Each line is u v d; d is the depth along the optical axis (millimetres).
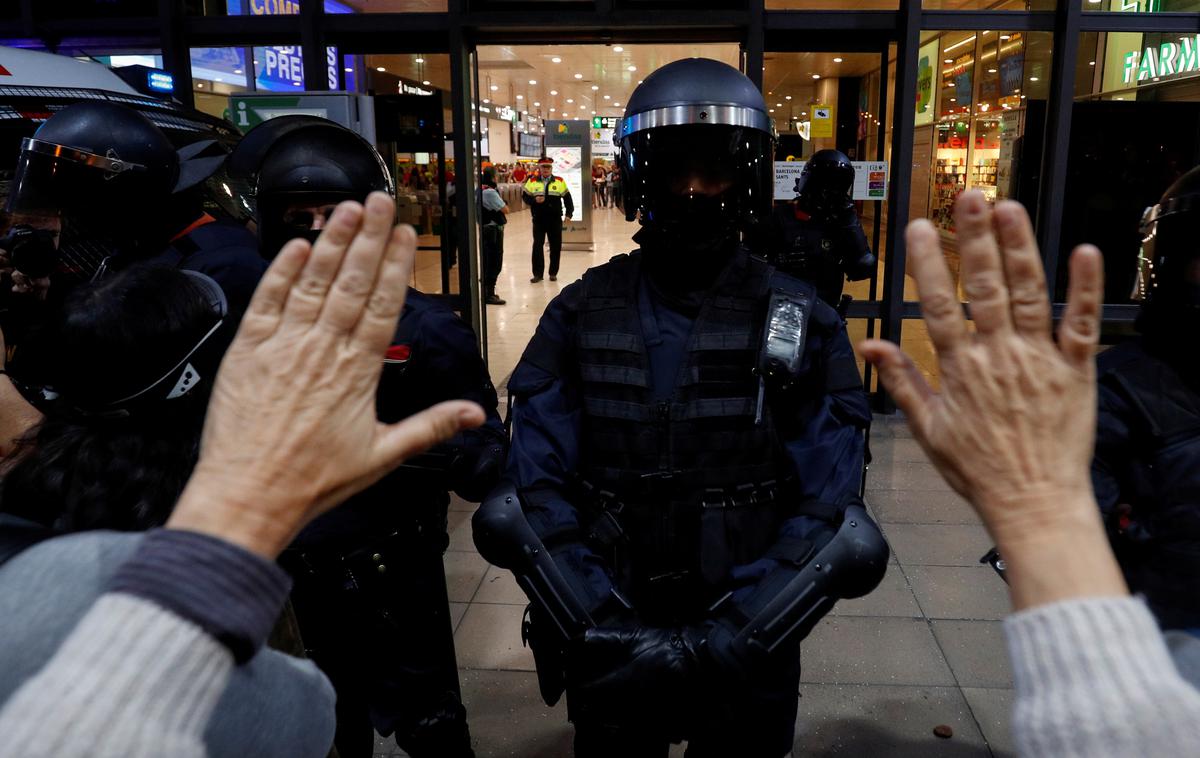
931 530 3812
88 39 5617
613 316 1779
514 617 3150
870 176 5508
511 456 1766
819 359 1768
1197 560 1459
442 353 1875
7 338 2123
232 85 6320
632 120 1737
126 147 1954
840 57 5660
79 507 888
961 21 5172
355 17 5340
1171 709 490
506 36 5480
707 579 1694
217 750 645
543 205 11352
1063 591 543
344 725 1921
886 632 2998
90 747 453
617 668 1539
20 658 608
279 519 561
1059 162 5234
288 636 899
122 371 908
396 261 582
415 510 1889
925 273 584
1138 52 6336
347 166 1817
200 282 1100
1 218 2164
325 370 575
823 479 1696
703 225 1731
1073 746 495
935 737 2457
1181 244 1474
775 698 1642
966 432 578
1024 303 565
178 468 935
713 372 1714
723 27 5348
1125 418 1533
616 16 5203
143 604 500
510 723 2547
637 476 1723
